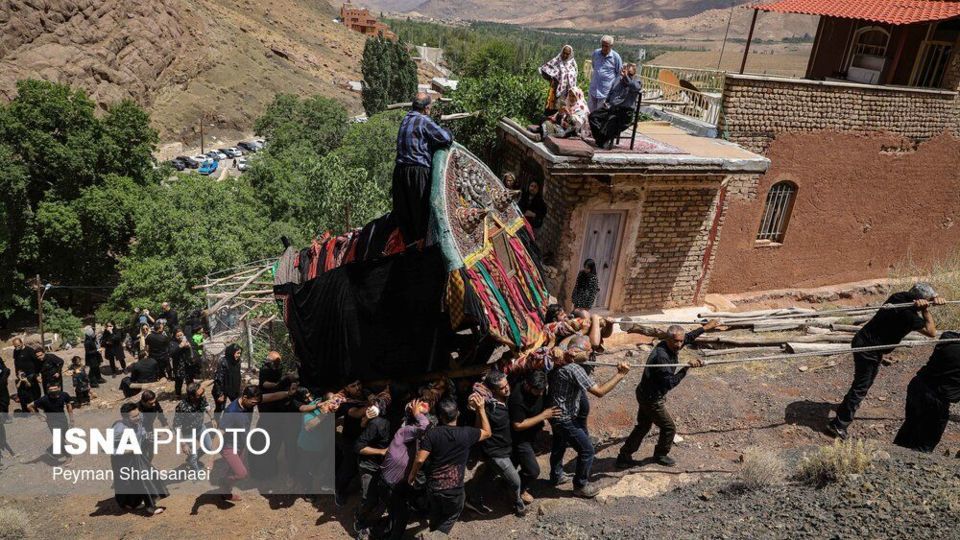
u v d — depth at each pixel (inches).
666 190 467.8
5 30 2655.0
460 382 300.5
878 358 307.3
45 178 1429.6
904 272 650.2
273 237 1097.4
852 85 541.0
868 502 232.5
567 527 254.1
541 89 552.7
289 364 502.9
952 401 283.1
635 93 414.0
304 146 1721.2
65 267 1439.5
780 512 237.8
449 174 285.0
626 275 488.7
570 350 260.4
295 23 5767.7
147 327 633.0
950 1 577.0
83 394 535.2
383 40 3105.3
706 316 455.8
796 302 600.4
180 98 3376.0
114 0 3139.8
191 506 312.5
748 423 339.0
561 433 267.7
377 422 261.4
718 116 527.5
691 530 236.1
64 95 1421.0
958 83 586.9
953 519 215.8
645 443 325.4
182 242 934.4
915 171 611.8
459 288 258.2
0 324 1397.6
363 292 289.7
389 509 255.8
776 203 574.6
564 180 447.2
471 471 300.0
